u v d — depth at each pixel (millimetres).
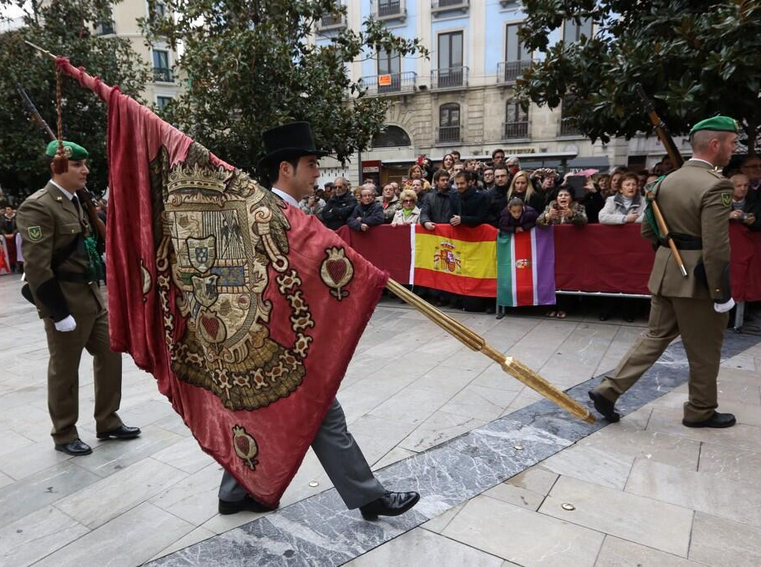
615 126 6465
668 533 2430
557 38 21234
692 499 2684
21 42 11680
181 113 7957
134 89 13500
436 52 24953
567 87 6480
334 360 2129
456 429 3537
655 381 4234
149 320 2340
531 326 5953
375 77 25859
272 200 2141
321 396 2146
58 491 2984
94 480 3092
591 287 5883
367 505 2510
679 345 5090
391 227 7250
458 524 2545
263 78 7594
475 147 24750
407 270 7238
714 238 3039
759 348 4895
